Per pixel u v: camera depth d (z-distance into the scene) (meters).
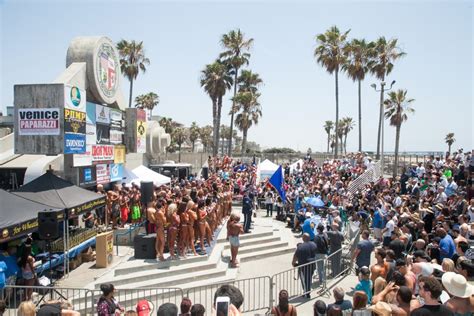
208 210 14.05
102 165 17.59
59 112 13.82
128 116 20.80
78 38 16.97
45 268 10.65
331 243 12.06
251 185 23.94
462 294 5.34
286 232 18.62
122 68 45.56
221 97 45.94
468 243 9.43
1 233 8.63
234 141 107.31
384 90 30.80
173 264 11.80
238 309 4.67
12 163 18.12
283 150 73.50
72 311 5.89
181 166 30.14
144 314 6.84
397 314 5.34
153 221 11.73
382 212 15.85
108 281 10.52
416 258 7.84
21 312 5.96
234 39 46.28
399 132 43.16
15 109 14.08
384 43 42.56
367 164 28.33
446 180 18.05
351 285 11.34
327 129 100.50
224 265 12.79
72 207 11.36
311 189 23.22
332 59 42.28
